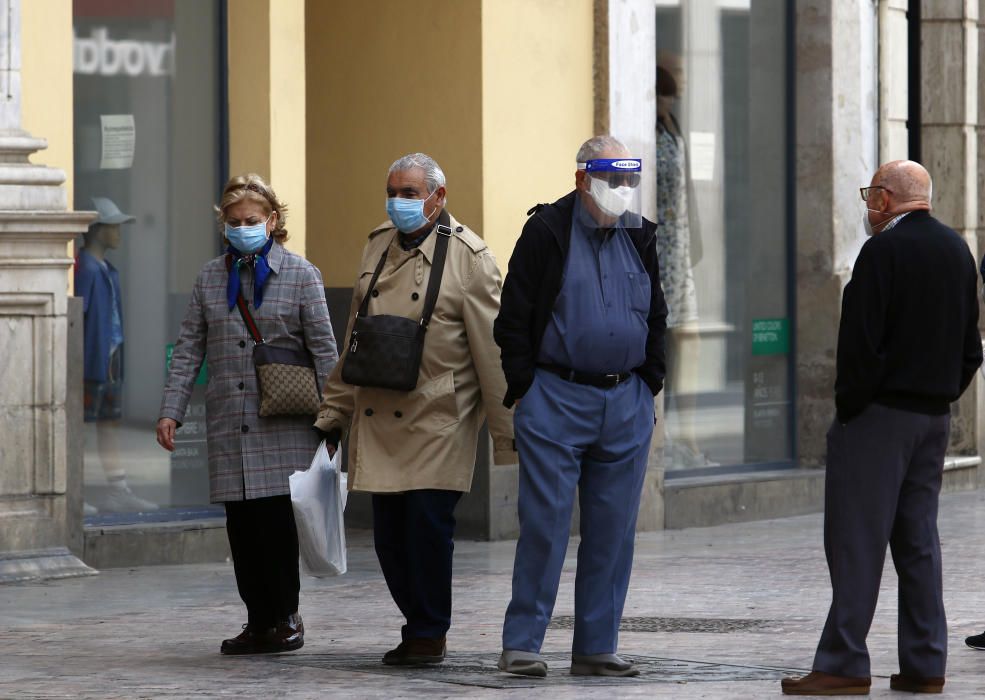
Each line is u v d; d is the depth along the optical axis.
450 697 20.88
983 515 47.06
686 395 46.59
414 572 23.86
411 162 23.95
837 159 48.81
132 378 37.09
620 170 22.52
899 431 21.20
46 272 33.84
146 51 37.34
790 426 49.12
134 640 26.75
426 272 24.09
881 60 51.22
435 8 41.38
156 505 37.28
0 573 33.19
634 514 23.19
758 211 48.31
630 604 31.03
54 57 34.56
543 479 22.80
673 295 46.06
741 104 47.81
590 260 22.77
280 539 25.28
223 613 29.80
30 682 22.48
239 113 38.06
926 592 21.64
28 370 33.84
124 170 37.06
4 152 33.62
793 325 49.19
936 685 21.59
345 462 42.91
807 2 48.81
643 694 21.06
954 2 53.94
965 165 54.44
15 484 33.78
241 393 25.14
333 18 43.22
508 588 33.28
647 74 43.53
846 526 21.30
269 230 25.50
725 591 32.81
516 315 22.69
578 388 22.72
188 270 37.97
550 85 41.88
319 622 29.06
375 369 23.73
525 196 41.47
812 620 29.02
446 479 23.89
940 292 21.22
